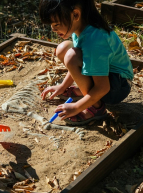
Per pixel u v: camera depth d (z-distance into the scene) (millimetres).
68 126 1231
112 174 1074
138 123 1161
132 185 1035
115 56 1159
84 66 1087
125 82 1242
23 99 1362
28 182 1007
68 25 1034
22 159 1083
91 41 1074
